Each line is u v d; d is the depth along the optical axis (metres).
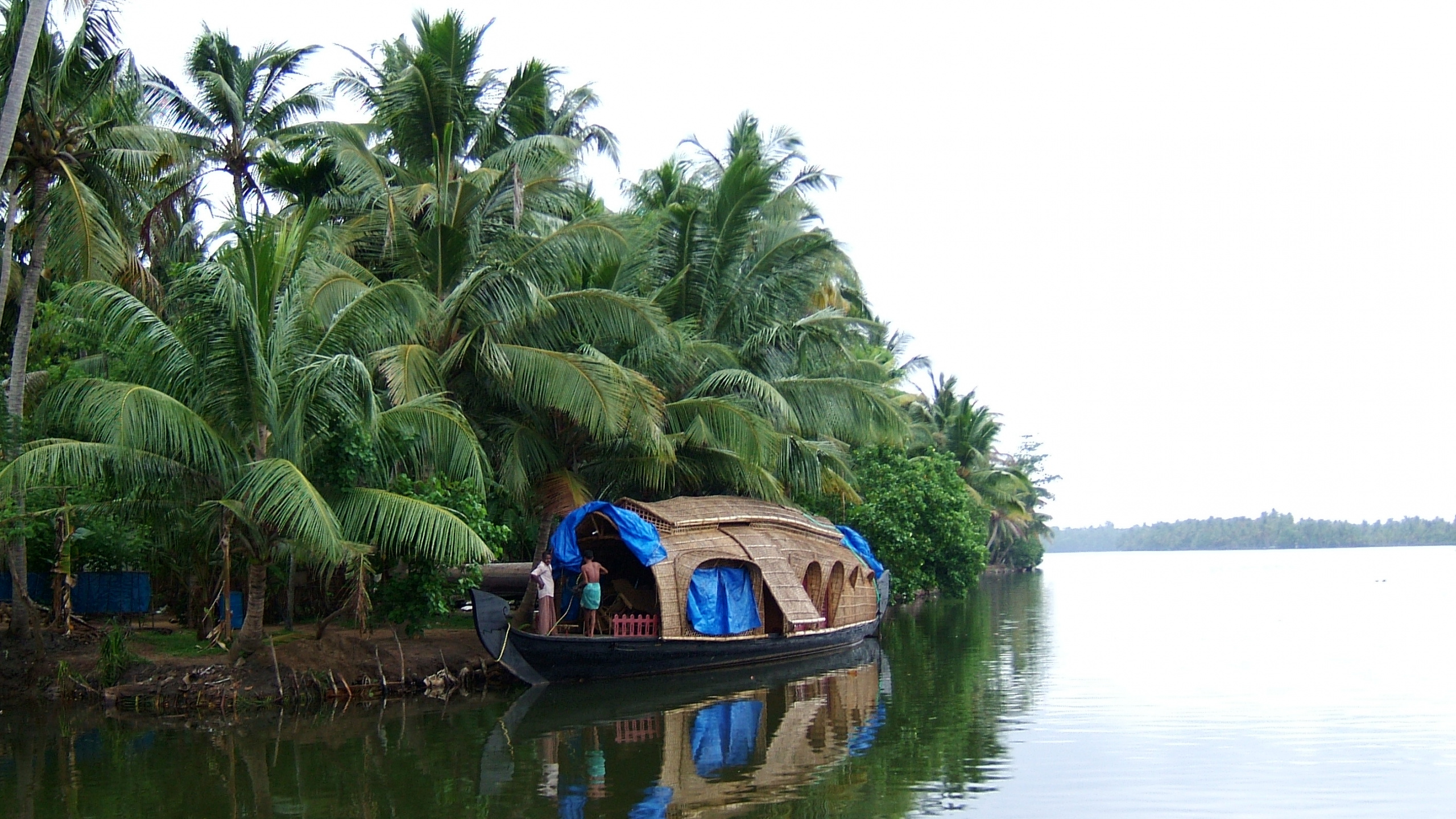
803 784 11.16
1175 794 10.68
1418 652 22.73
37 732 14.09
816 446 26.17
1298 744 13.03
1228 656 22.34
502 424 20.34
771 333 23.42
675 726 14.38
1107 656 22.50
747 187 23.42
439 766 12.03
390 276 21.08
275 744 13.23
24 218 18.64
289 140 25.56
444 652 18.34
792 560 21.91
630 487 23.52
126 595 19.28
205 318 14.62
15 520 16.05
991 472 54.06
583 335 20.95
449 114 23.27
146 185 20.34
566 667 18.08
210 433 14.82
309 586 20.92
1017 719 14.85
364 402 15.55
